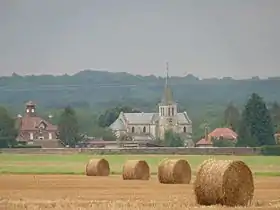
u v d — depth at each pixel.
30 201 88.31
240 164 87.81
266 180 170.00
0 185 131.38
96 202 85.94
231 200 86.94
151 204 82.06
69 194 104.12
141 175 166.00
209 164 88.06
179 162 148.00
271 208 80.88
